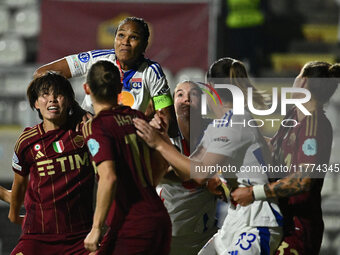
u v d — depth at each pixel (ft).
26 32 150.10
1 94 127.34
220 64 48.21
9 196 52.65
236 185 46.32
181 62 119.65
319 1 151.23
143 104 55.01
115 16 120.88
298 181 44.16
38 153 48.47
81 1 121.08
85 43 121.60
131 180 42.27
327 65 47.37
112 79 43.50
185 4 119.55
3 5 150.61
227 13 126.21
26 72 129.08
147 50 119.96
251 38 126.52
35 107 50.37
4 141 113.39
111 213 42.37
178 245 57.31
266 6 139.03
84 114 50.21
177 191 55.52
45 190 48.49
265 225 45.11
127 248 41.52
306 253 46.42
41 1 121.08
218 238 47.91
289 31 147.13
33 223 49.03
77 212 48.96
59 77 49.19
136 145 43.19
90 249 40.96
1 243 94.07
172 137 56.13
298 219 46.47
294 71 138.00
